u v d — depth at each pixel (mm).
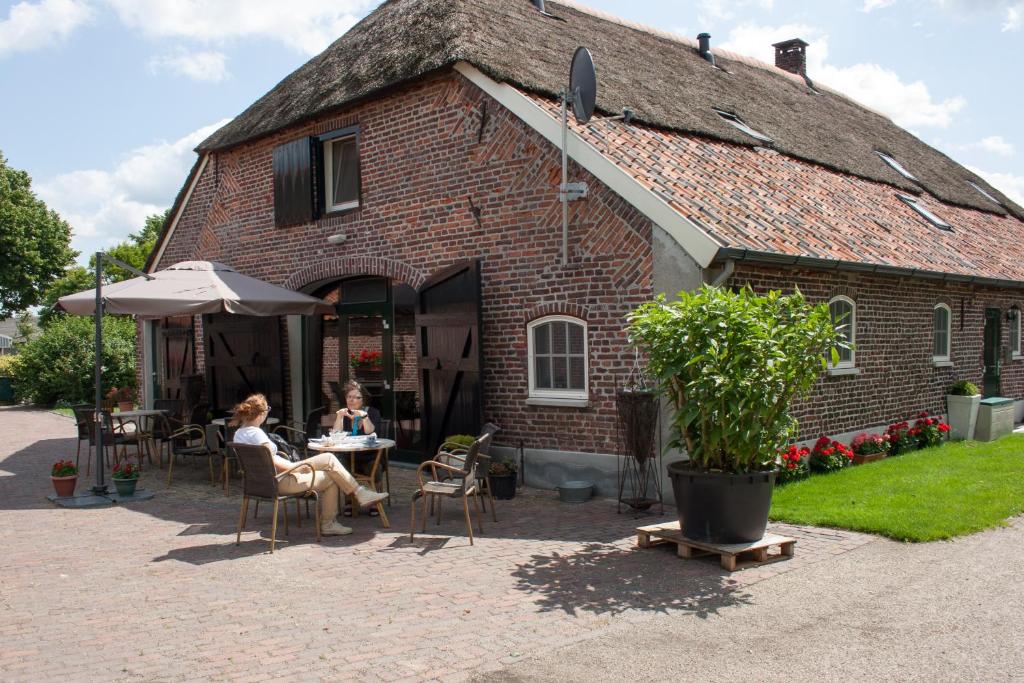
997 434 13344
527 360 10109
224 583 6207
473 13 11758
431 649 4816
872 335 11383
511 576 6293
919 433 11984
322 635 5062
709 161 10867
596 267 9336
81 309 10672
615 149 9570
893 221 12914
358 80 11961
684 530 6738
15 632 5188
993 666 4457
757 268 9117
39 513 8938
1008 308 15539
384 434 9453
